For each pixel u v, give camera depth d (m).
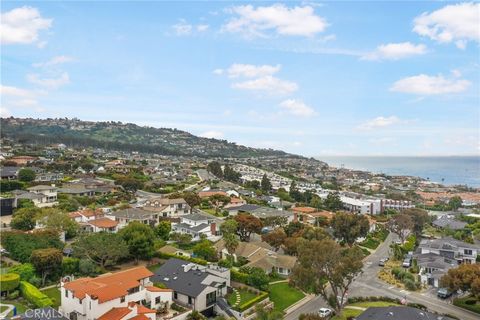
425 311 63.12
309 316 55.28
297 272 66.50
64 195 148.75
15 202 127.25
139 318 54.25
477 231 141.62
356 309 71.12
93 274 75.75
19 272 68.25
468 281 71.56
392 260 110.19
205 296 66.94
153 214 125.81
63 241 93.69
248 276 76.75
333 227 119.00
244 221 114.62
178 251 94.81
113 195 162.00
